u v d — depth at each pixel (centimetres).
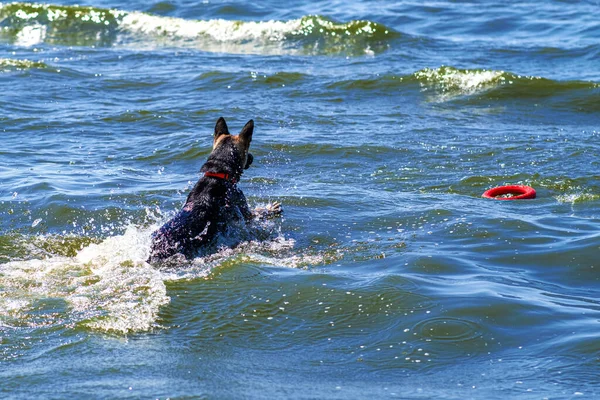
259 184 1146
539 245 848
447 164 1247
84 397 508
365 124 1511
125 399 504
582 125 1526
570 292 717
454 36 2419
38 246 881
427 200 1055
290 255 848
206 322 649
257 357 583
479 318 635
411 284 714
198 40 2452
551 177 1161
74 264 796
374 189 1123
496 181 1157
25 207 1006
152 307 679
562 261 797
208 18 2759
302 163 1263
